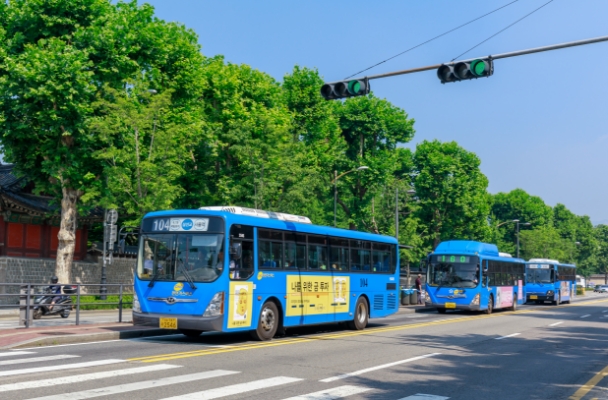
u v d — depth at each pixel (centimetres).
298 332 2048
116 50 3081
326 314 1973
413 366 1288
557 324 2755
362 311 2216
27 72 2797
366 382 1070
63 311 2194
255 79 4100
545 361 1462
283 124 3916
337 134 5503
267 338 1697
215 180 3725
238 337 1770
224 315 1530
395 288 2462
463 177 6850
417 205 6781
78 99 2944
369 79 1458
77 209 3469
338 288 2047
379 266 2353
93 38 3000
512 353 1602
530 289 5294
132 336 1680
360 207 5616
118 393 879
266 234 1712
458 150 7144
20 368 1082
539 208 10012
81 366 1116
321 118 5156
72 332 1619
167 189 2900
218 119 3841
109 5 3212
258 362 1256
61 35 3075
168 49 3362
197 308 1529
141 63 3322
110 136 3005
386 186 5456
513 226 9938
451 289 3406
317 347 1568
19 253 3712
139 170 2891
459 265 3428
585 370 1328
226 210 1617
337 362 1300
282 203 3559
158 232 1611
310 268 1906
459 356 1491
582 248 13075
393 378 1127
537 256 8894
